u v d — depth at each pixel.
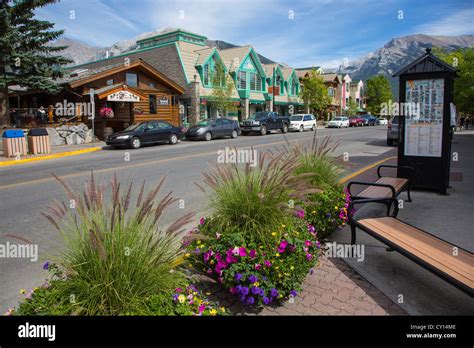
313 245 3.75
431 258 3.37
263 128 28.78
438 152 7.48
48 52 20.81
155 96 27.12
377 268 4.11
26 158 15.02
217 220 3.73
